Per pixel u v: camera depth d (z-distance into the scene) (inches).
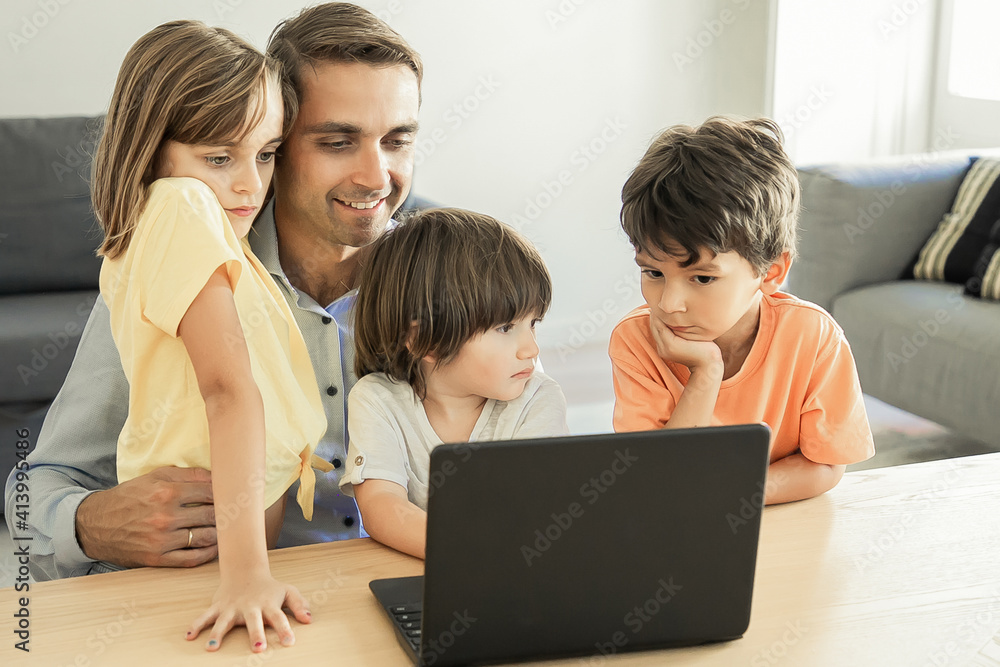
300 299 51.0
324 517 51.9
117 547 39.8
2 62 120.6
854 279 116.3
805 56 153.9
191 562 39.2
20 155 108.7
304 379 45.9
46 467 47.2
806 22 152.8
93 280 111.8
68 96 124.0
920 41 156.7
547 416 46.1
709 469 31.5
